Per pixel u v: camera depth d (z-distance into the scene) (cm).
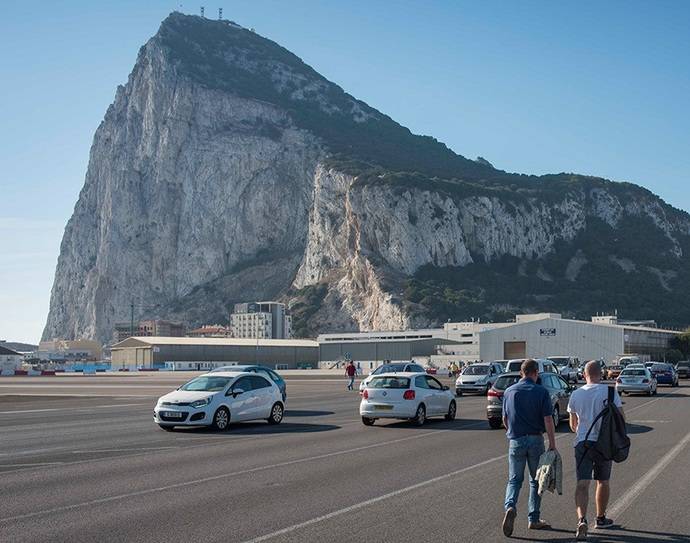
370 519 1007
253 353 14125
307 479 1334
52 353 19825
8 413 3075
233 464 1524
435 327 16875
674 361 11944
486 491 1216
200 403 2227
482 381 4328
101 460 1595
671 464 1525
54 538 902
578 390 971
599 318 15012
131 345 13675
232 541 887
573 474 1395
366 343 13700
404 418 2391
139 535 916
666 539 911
